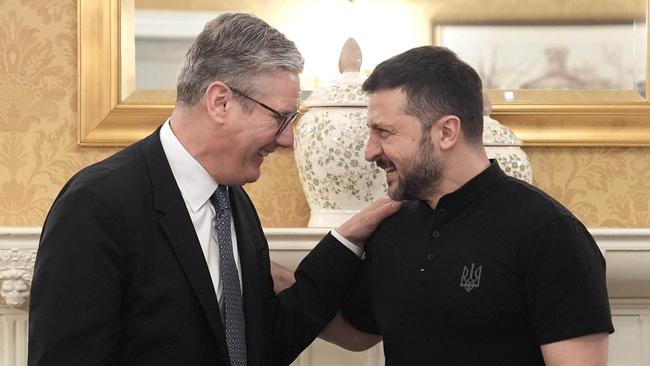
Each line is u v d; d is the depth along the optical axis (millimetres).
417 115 2160
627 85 3125
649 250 2840
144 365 2105
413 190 2195
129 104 3113
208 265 2209
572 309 2047
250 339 2238
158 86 3129
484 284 2111
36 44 3160
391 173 2221
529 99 3127
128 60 3127
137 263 2107
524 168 2861
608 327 2062
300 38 3137
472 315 2115
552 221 2088
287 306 2398
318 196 2883
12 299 2898
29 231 2873
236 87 2154
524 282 2098
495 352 2117
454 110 2162
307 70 3137
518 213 2123
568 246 2068
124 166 2172
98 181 2121
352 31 3137
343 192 2842
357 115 2824
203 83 2166
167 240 2133
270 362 2400
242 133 2170
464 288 2123
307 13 3137
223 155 2197
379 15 3135
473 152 2199
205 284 2137
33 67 3160
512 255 2105
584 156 3141
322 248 2412
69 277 2039
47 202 3160
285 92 2180
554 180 3143
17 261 2885
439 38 3135
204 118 2180
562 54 3125
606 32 3125
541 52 3127
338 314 2486
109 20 3109
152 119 3109
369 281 2334
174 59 3131
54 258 2059
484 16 3125
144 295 2102
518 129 3109
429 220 2223
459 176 2186
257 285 2289
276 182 3162
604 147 3137
